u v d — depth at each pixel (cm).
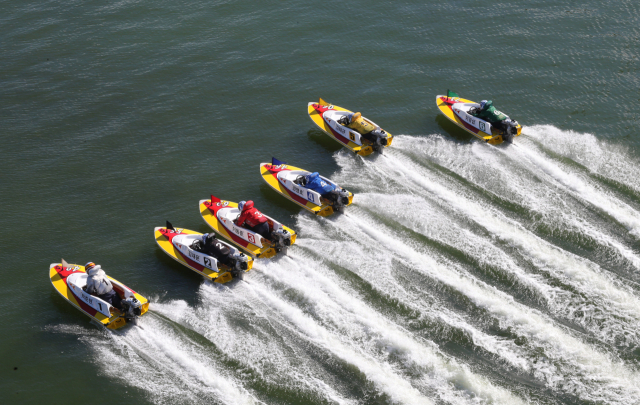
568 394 2008
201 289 2597
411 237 2791
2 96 3841
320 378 2142
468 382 2062
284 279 2602
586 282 2448
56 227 2969
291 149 3475
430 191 3092
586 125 3494
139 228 2966
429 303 2422
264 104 3809
